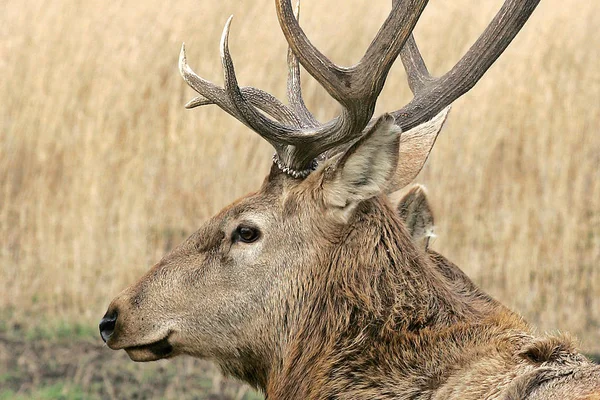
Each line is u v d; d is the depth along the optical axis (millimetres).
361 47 32906
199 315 10656
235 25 30516
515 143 28875
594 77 29516
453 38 31203
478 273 27203
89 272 26500
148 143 28953
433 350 9617
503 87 29391
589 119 29078
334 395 9836
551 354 9062
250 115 10375
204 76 29734
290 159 10602
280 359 10438
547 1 31391
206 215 28828
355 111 10070
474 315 10086
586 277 26938
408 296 9992
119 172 28375
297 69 11875
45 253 26734
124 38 29969
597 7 31203
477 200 28156
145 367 22078
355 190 10086
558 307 26266
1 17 30141
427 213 12070
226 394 20859
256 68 29875
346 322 9992
